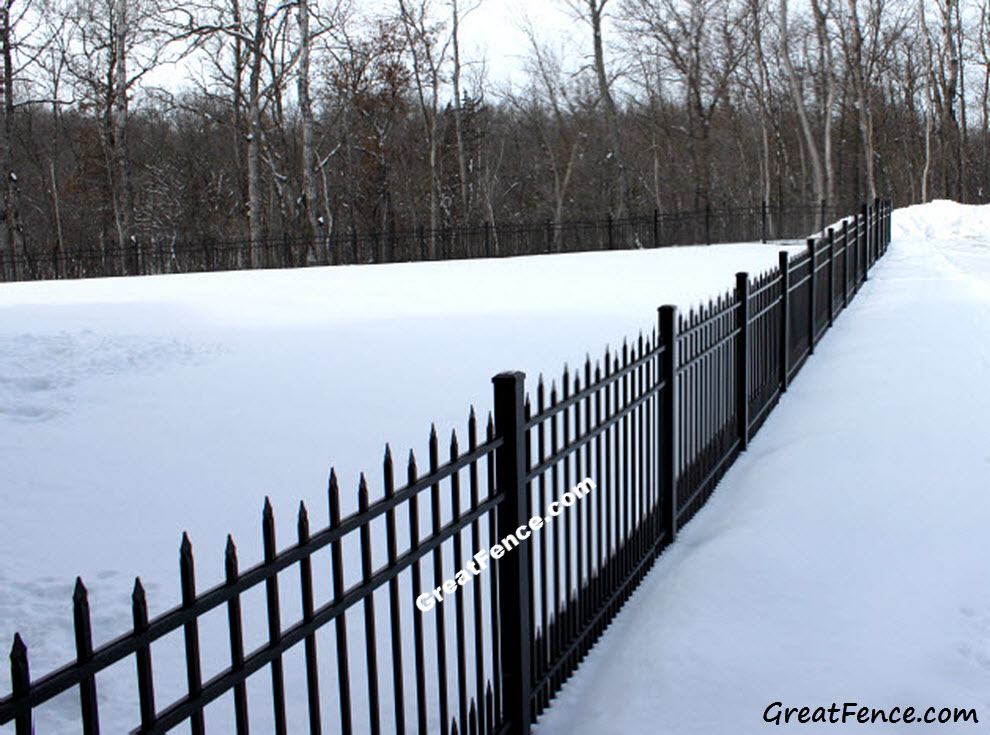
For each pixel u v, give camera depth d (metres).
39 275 38.44
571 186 61.53
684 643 4.17
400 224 55.44
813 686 3.80
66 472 7.01
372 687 2.60
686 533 5.73
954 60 49.59
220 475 6.92
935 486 6.12
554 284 20.72
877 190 66.81
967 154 64.94
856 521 5.57
